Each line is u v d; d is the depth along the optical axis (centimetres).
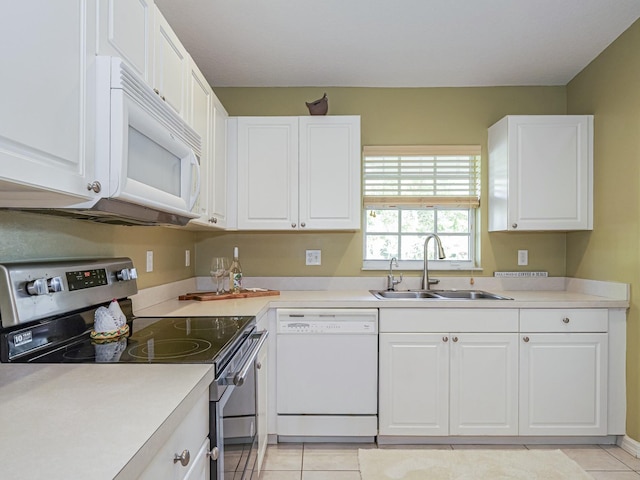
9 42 73
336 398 238
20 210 123
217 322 179
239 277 268
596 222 264
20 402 88
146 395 92
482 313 237
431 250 314
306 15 214
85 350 133
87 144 100
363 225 313
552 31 232
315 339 238
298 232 306
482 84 302
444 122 306
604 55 254
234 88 305
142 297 209
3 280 113
